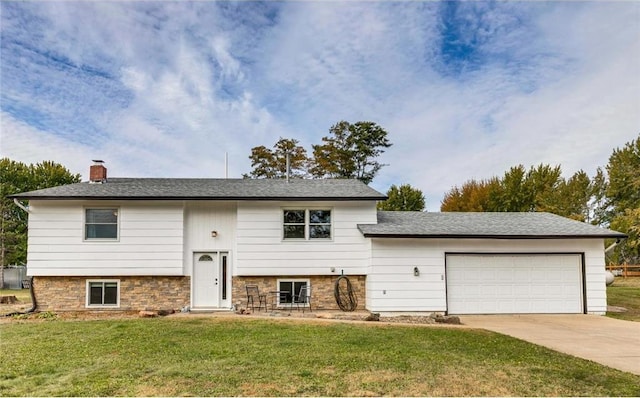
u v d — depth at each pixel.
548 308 15.62
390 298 15.28
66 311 15.18
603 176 40.94
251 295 16.00
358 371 6.95
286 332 10.50
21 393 5.79
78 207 15.63
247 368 7.09
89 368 7.09
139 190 16.17
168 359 7.71
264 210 16.28
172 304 15.91
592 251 15.89
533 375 6.86
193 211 16.33
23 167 38.94
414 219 17.64
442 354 8.30
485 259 15.73
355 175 40.28
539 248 15.83
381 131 40.50
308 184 18.27
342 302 16.03
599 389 6.18
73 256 15.48
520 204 36.25
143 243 15.79
